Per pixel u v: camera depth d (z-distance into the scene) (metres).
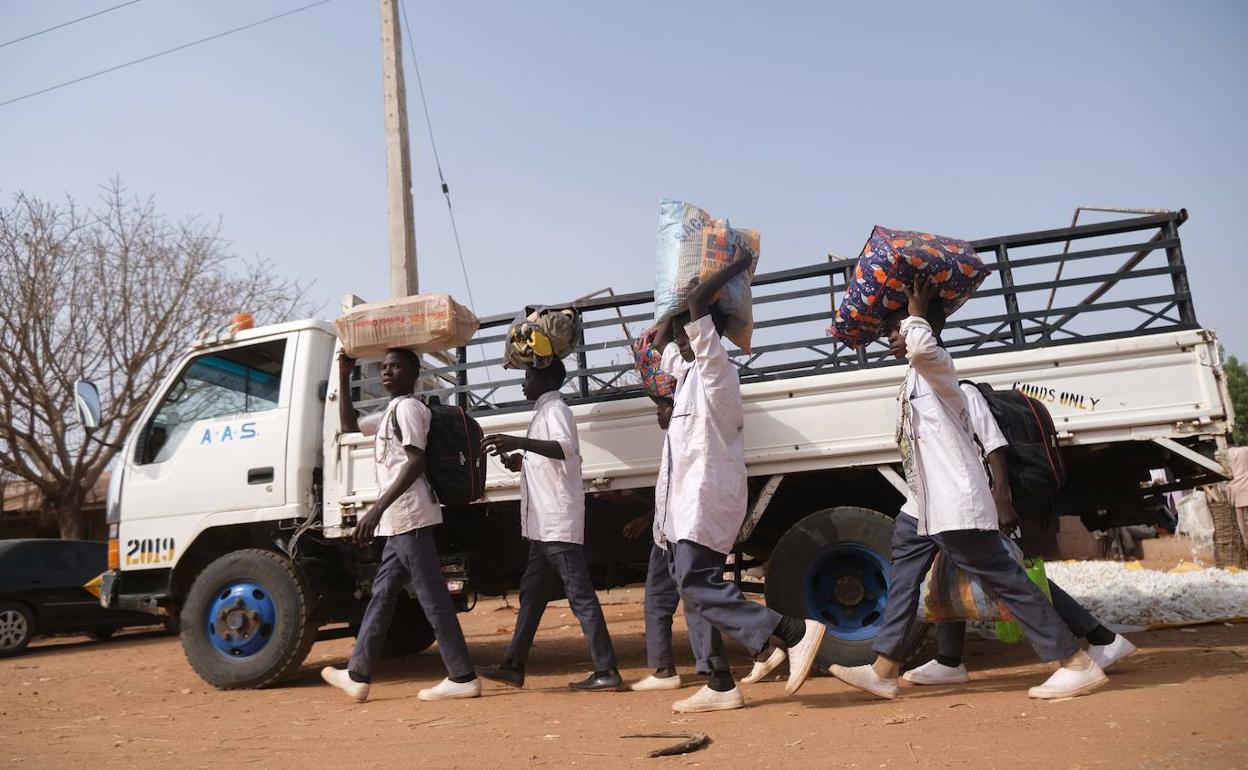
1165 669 4.10
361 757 3.51
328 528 5.91
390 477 4.93
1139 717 3.12
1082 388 4.74
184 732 4.37
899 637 3.99
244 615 5.88
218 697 5.62
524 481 5.02
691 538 3.93
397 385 5.13
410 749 3.60
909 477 3.92
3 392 17.38
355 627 7.07
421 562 4.86
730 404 4.07
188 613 5.96
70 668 8.70
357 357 5.46
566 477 4.91
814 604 4.97
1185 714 3.12
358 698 4.93
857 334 4.32
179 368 6.59
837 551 4.93
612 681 4.85
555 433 4.85
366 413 6.18
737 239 4.40
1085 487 5.38
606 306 5.61
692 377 4.16
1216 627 5.86
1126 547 13.29
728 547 4.04
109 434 18.12
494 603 13.61
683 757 3.12
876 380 4.98
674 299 4.29
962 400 3.88
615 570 6.19
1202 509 10.81
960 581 4.03
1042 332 4.95
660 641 4.82
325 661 7.62
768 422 5.10
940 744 2.99
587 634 4.89
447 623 4.86
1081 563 10.44
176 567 6.30
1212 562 10.51
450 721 4.19
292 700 5.30
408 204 11.37
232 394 6.43
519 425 5.57
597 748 3.37
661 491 4.24
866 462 4.98
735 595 3.95
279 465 6.10
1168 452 4.91
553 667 6.37
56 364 17.92
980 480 3.75
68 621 11.54
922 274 3.98
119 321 18.41
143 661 9.02
